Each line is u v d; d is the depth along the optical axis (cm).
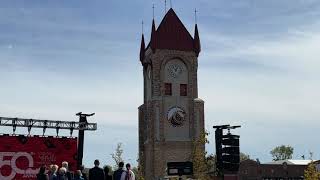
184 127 8656
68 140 6244
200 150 8162
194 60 8981
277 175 13462
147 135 8700
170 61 8850
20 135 6016
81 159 6159
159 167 8306
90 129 6219
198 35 9094
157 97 8588
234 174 4481
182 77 8869
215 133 4612
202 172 7644
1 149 5891
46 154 6106
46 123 6084
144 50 9494
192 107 8781
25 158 6000
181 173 4644
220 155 4528
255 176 13262
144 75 9306
